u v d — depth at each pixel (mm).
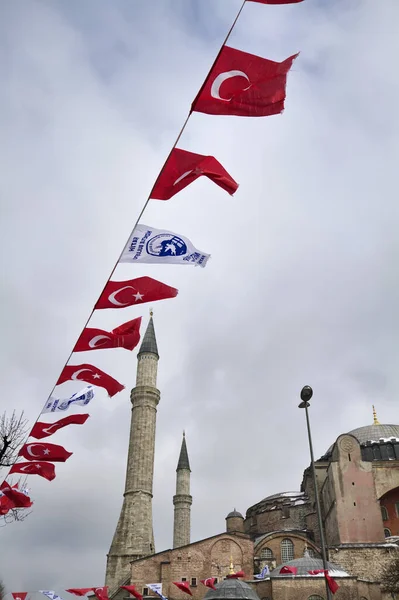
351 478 64562
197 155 13133
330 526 66375
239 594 46406
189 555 60438
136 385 85562
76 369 22062
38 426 24656
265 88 12250
